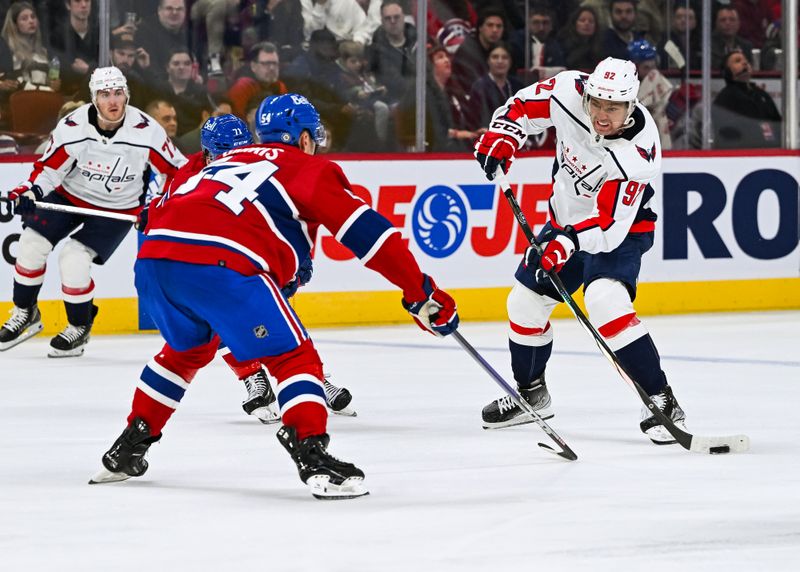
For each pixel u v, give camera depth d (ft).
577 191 43.75
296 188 32.24
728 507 31.94
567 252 40.55
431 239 81.71
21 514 31.32
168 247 32.45
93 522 30.37
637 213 43.19
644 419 42.22
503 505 32.19
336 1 81.56
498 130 43.52
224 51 79.92
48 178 65.00
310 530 29.40
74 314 65.51
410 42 83.20
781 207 88.84
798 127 90.17
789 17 89.30
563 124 43.09
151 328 77.30
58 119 77.51
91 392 54.24
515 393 38.11
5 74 76.54
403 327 79.51
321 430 32.81
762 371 59.77
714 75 89.10
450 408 49.67
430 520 30.40
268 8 80.43
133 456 35.12
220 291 31.89
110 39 77.77
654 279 85.87
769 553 27.40
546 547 27.86
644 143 40.78
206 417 47.52
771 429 44.60
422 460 38.93
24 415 48.24
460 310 82.43
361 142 83.05
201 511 31.58
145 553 27.35
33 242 66.08
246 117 80.79
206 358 34.99
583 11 86.33
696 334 74.90
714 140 89.61
